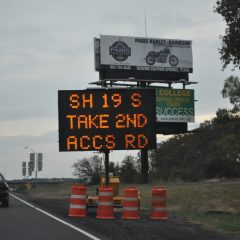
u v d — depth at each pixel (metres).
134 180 180.75
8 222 43.66
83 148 50.41
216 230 38.44
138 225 41.03
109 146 50.53
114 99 51.00
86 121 50.66
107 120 50.78
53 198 102.62
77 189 49.88
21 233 35.81
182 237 34.38
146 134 50.97
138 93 51.31
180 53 154.00
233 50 69.38
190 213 57.09
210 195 71.31
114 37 147.75
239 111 158.75
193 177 189.50
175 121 148.88
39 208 62.59
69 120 50.59
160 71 151.62
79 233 36.03
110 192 48.03
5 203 64.38
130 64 148.75
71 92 50.94
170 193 79.50
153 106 51.28
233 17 68.38
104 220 45.38
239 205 63.41
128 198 47.56
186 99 150.38
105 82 147.25
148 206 70.12
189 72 154.25
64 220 45.50
